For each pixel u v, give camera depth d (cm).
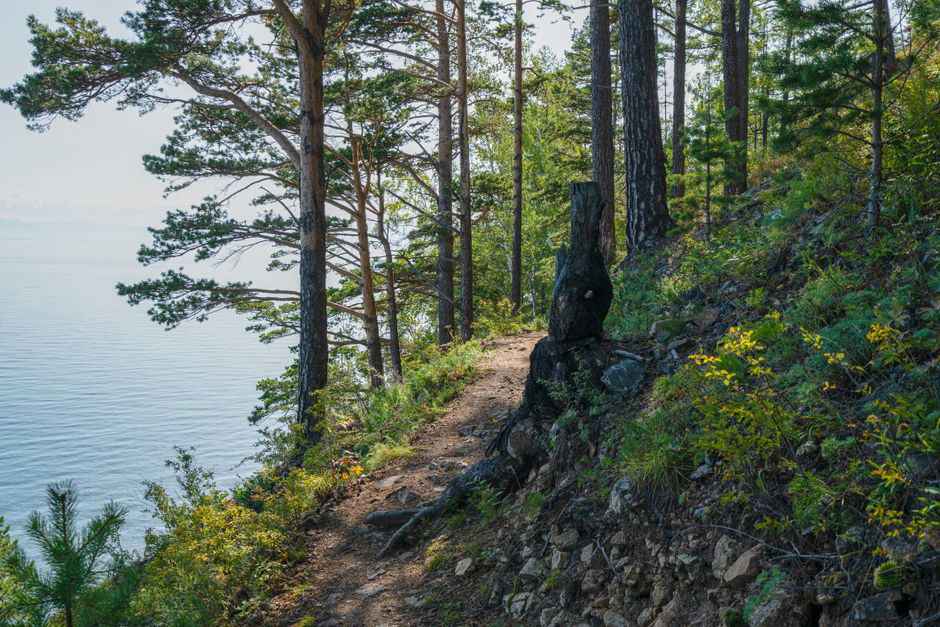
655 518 412
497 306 2061
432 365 1391
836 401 366
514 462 632
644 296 859
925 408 302
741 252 666
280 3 1169
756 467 366
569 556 453
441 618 488
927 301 382
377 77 1731
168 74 1530
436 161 2228
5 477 9869
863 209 551
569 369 616
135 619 376
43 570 343
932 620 238
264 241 2134
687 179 964
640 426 478
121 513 366
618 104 3180
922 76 539
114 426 14650
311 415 1183
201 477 650
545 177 3044
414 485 782
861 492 301
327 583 598
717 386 425
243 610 548
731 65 1647
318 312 1229
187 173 1989
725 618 318
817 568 302
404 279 2616
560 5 1812
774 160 1305
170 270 2069
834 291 468
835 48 513
